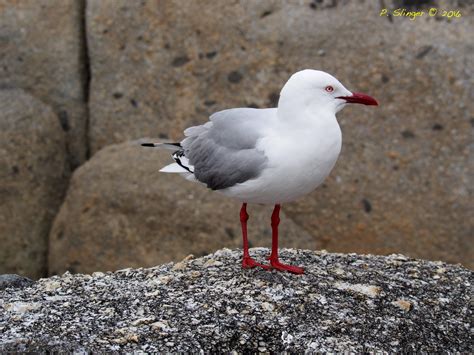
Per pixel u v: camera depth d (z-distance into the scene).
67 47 13.25
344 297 7.65
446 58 11.77
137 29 12.87
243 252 8.31
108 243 11.70
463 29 11.92
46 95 13.33
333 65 12.09
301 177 7.39
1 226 12.47
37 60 13.29
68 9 13.28
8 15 13.31
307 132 7.28
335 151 7.39
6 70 13.33
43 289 8.02
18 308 7.54
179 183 11.55
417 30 11.94
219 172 7.65
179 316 7.32
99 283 8.09
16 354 6.89
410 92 11.84
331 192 11.92
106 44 13.00
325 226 11.96
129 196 11.63
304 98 7.28
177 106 12.71
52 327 7.22
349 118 11.95
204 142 7.88
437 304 7.72
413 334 7.27
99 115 13.09
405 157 11.78
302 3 12.36
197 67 12.62
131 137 12.95
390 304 7.62
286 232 11.51
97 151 13.13
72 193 12.16
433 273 8.31
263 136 7.44
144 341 6.99
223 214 11.34
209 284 7.82
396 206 11.76
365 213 11.83
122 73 12.97
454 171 11.66
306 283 7.82
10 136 12.59
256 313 7.34
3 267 12.47
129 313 7.41
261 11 12.41
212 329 7.14
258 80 12.34
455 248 11.61
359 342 7.10
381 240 11.80
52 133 12.93
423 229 11.69
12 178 12.55
